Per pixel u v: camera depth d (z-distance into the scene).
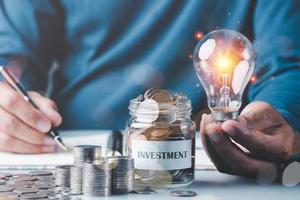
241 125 0.67
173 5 1.40
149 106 0.66
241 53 0.76
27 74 1.40
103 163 0.63
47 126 0.93
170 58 1.40
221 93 0.73
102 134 1.10
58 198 0.60
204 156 0.85
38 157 0.86
